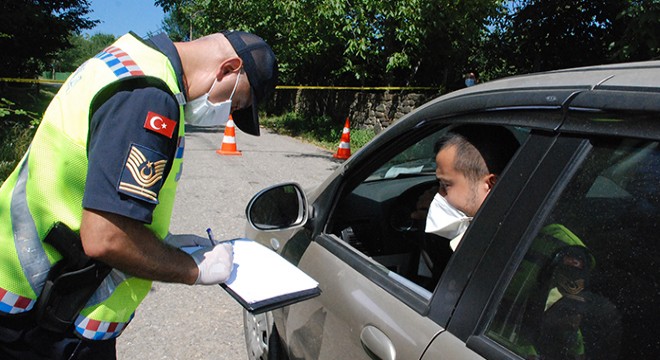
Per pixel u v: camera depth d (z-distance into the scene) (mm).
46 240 1377
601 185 1144
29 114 8734
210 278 1522
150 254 1355
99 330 1481
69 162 1354
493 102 1442
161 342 3172
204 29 15961
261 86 1600
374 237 2242
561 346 1148
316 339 1927
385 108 14008
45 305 1400
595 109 1158
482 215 1352
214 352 3100
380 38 12695
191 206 5988
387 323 1530
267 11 13953
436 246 1991
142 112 1291
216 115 1591
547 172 1233
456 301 1351
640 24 6094
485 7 11406
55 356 1479
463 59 13234
